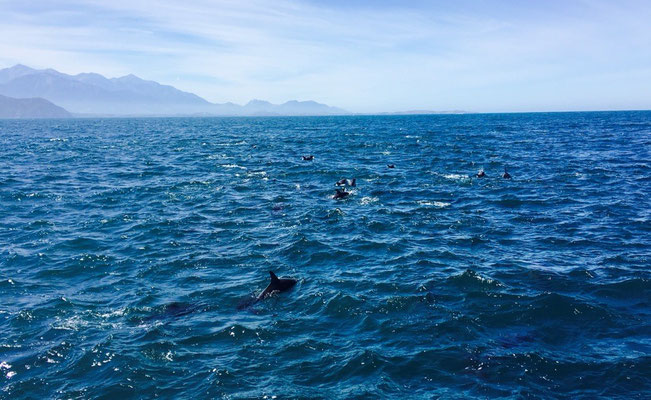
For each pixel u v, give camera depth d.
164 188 29.77
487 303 12.38
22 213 22.92
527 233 19.00
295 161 44.66
